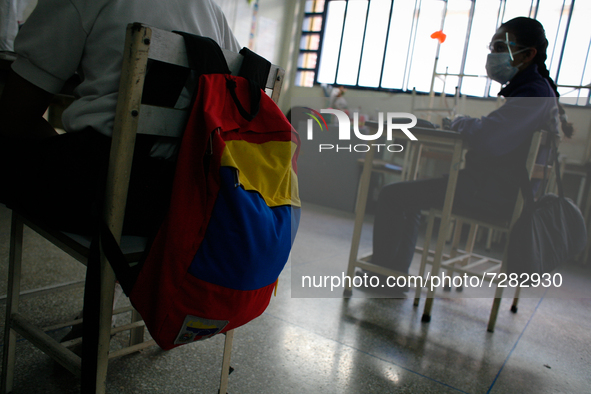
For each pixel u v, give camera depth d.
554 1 3.86
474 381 1.30
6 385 0.95
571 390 1.32
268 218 0.73
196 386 1.08
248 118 0.77
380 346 1.45
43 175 0.75
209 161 0.68
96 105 0.74
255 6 5.37
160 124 0.74
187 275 0.68
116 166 0.69
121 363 1.13
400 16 5.00
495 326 1.78
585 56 3.71
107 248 0.69
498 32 1.84
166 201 0.72
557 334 1.77
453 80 4.45
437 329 1.67
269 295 0.81
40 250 1.87
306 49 5.90
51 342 0.84
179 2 0.84
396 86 5.14
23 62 0.77
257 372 1.18
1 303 1.33
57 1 0.74
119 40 0.75
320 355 1.33
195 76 0.82
